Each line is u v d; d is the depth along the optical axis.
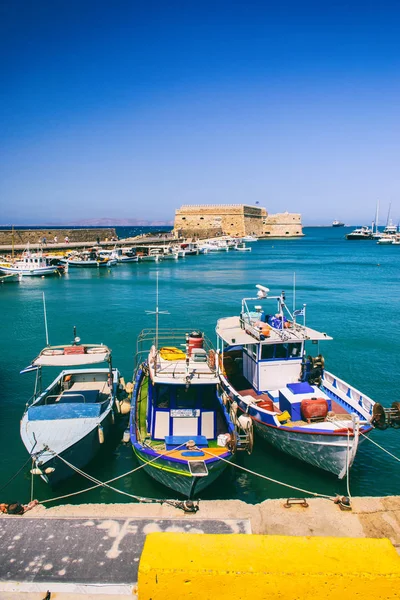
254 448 17.44
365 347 31.97
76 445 14.54
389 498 10.48
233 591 4.81
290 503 10.08
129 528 7.93
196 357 16.39
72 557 7.21
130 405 18.53
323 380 19.88
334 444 14.52
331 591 4.81
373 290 61.66
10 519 8.12
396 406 16.36
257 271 88.38
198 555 5.07
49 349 19.52
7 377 25.50
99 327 39.00
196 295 57.81
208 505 9.93
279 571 4.80
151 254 111.31
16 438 18.06
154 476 14.39
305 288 64.38
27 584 6.70
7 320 42.47
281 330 19.31
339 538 5.49
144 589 4.82
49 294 59.25
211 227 181.75
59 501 13.95
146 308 48.41
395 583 4.79
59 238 119.38
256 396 18.70
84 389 20.08
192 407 15.13
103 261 92.69
